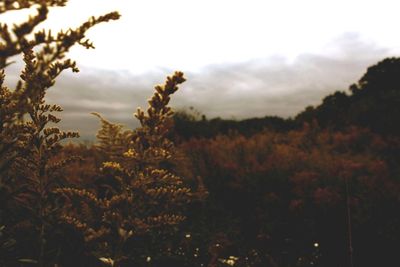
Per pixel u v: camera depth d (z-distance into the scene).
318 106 21.50
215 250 3.86
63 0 1.48
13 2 1.41
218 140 10.80
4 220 2.24
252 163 8.13
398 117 13.55
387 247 4.95
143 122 2.22
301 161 8.44
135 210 2.24
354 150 11.01
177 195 2.28
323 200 5.97
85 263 2.58
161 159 2.23
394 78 23.52
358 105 16.41
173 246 3.59
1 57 1.41
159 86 2.20
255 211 6.00
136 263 2.84
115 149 2.23
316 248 5.00
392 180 7.15
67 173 4.19
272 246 4.91
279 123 20.36
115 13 1.71
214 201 5.95
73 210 2.75
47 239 2.46
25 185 2.16
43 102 2.29
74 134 2.39
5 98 2.00
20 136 1.95
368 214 5.61
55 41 1.55
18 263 2.28
